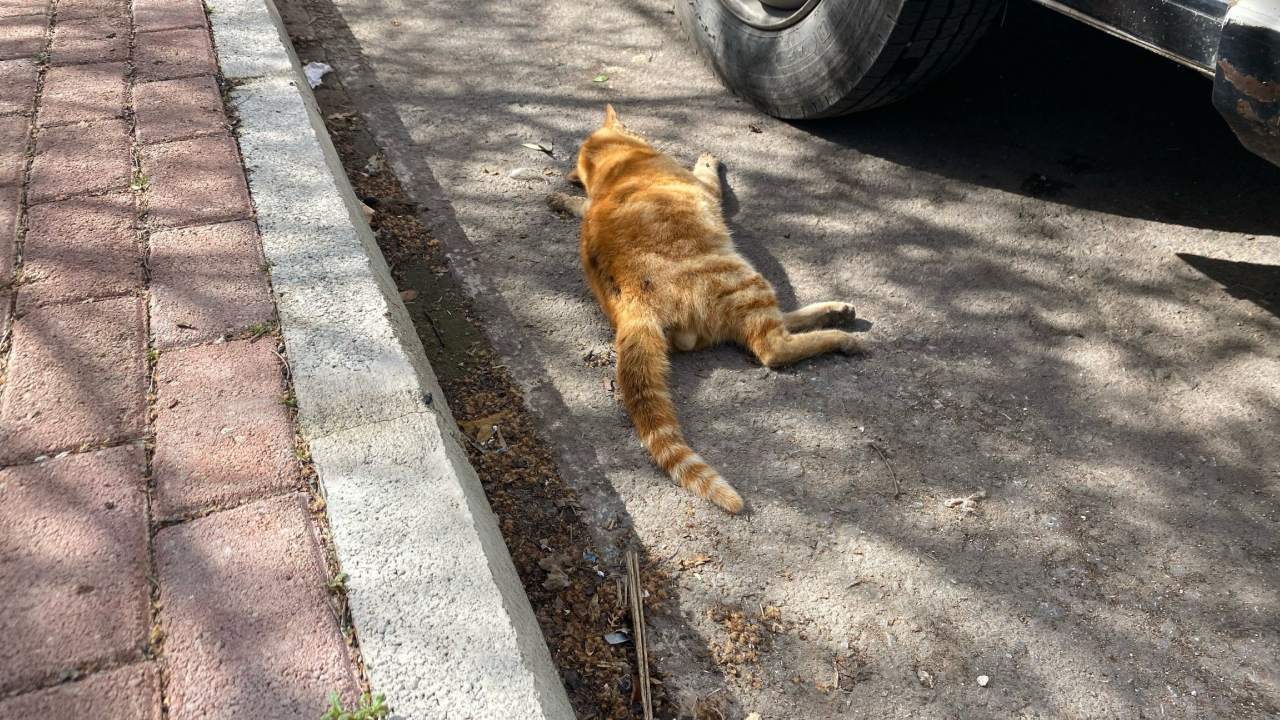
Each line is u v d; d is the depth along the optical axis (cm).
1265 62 82
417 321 110
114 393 80
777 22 138
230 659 61
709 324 106
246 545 68
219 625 63
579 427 97
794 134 144
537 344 108
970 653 77
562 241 123
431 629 63
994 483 91
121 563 67
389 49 167
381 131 144
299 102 122
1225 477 91
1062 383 102
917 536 86
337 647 62
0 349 84
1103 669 76
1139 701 74
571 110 151
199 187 105
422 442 76
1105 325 109
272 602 64
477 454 93
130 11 146
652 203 108
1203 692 75
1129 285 114
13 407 78
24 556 67
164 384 80
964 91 150
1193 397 99
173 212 101
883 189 132
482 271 118
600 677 75
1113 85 149
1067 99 147
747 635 78
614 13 179
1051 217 125
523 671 61
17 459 74
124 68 130
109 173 108
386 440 76
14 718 58
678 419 99
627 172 121
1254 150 89
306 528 69
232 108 120
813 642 78
